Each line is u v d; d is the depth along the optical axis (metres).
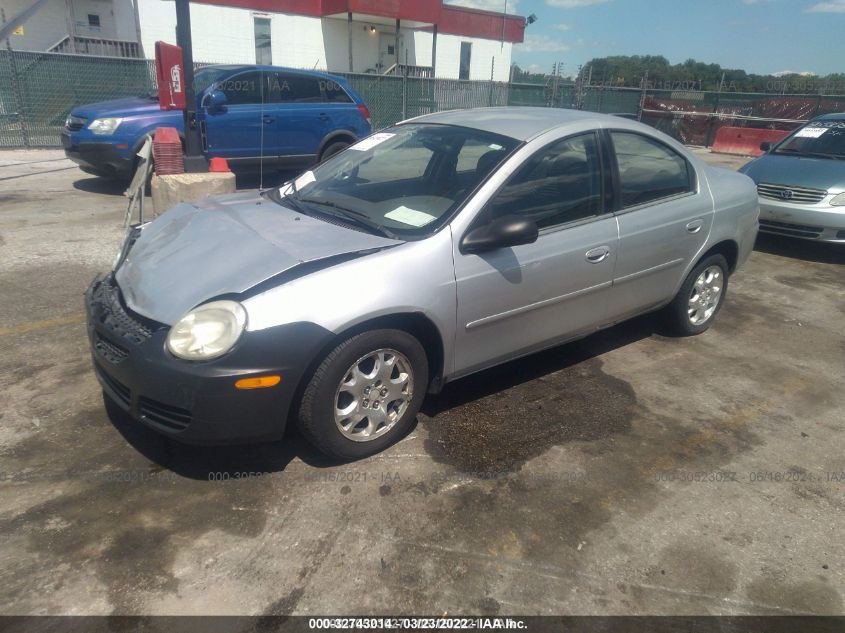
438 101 17.00
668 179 4.20
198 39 20.30
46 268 5.56
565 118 3.79
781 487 3.03
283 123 9.43
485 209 3.19
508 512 2.76
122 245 3.60
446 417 3.49
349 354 2.78
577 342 4.62
